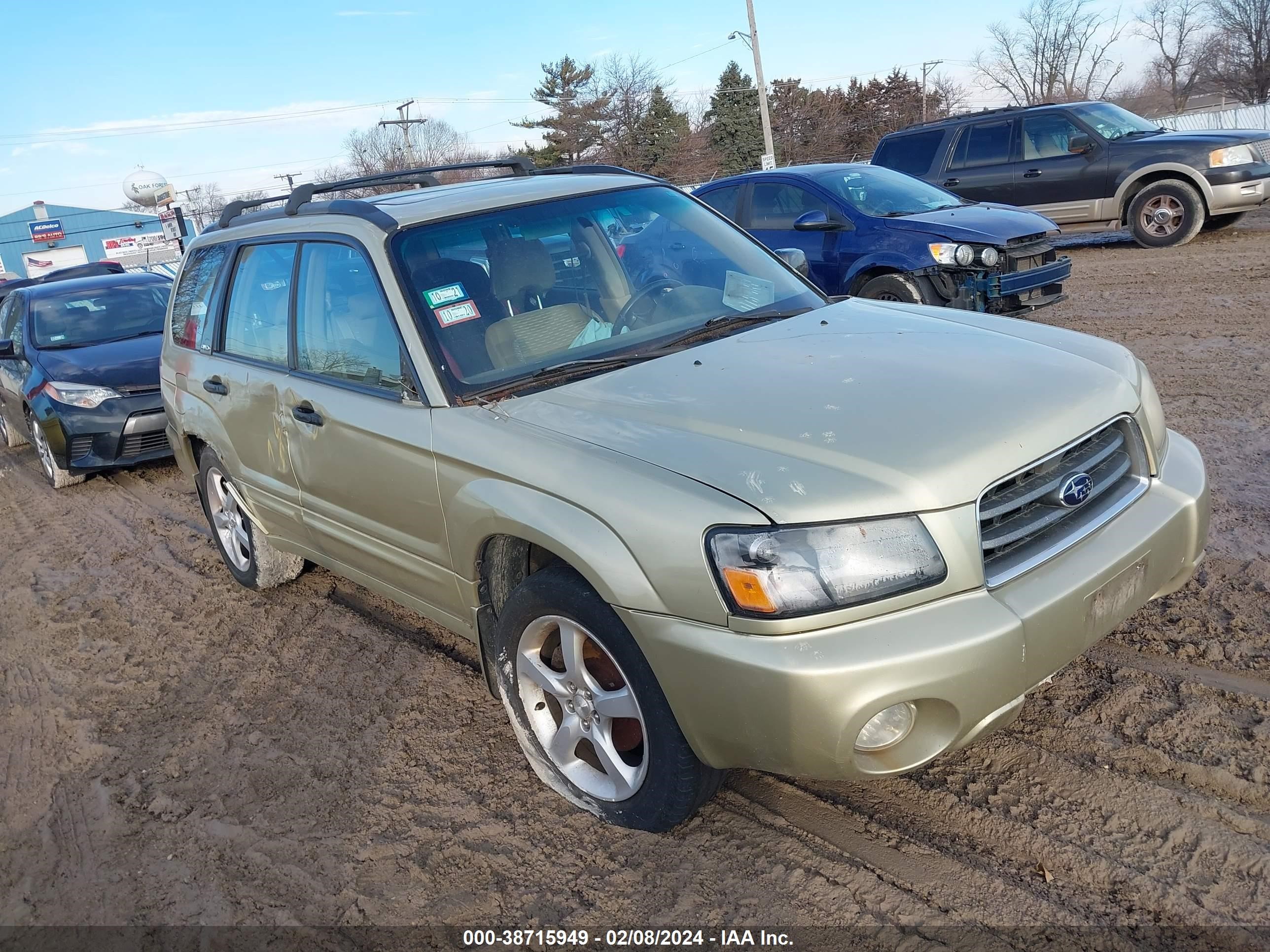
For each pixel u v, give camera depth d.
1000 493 2.51
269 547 4.99
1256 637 3.48
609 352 3.38
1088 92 63.94
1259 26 50.22
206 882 3.01
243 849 3.14
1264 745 2.91
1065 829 2.71
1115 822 2.71
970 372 2.90
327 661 4.40
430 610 3.56
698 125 71.06
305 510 4.06
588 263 3.70
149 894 2.99
